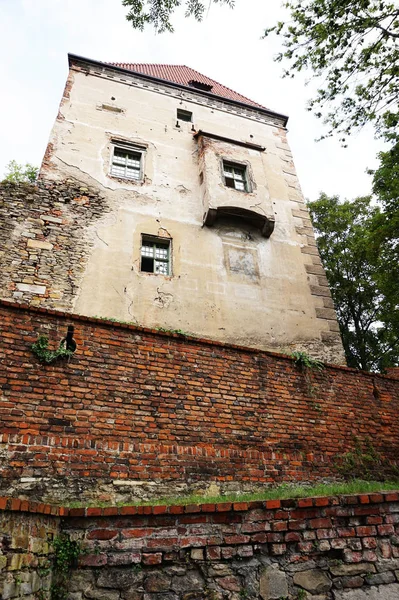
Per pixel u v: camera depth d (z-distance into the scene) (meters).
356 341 22.06
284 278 12.80
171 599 3.75
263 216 13.09
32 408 5.71
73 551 3.79
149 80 15.63
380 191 15.91
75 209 11.46
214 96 16.45
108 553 3.82
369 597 4.13
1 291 9.47
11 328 6.13
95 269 10.67
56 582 3.65
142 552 3.88
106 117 13.86
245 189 14.05
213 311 11.28
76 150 12.62
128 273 10.97
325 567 4.20
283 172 15.63
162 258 11.95
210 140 14.31
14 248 10.15
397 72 9.77
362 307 22.67
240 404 7.20
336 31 9.52
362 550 4.37
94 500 5.44
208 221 12.63
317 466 7.22
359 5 9.17
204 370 7.21
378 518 4.59
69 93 13.87
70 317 6.60
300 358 8.22
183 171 13.76
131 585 3.75
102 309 10.14
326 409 7.97
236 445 6.78
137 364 6.73
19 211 10.75
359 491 5.55
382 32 9.49
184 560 3.95
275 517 4.32
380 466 7.81
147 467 5.97
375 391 8.75
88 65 14.91
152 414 6.43
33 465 5.34
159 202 12.69
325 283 13.27
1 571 3.06
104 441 5.90
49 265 10.26
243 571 4.01
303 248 13.84
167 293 11.07
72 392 6.06
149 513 4.04
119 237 11.48
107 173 12.61
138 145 13.66
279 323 11.82
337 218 22.92
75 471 5.54
